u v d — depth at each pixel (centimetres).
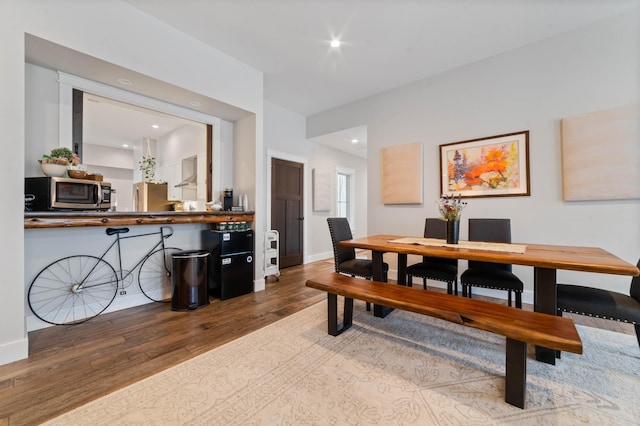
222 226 322
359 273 275
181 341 210
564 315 261
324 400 143
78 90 255
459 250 209
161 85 268
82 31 212
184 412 135
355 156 684
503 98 310
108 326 238
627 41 246
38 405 139
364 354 189
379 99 415
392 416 132
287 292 341
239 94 328
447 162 348
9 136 180
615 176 246
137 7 239
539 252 196
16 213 182
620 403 140
